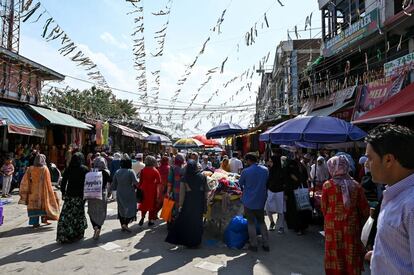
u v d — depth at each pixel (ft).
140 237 24.54
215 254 20.66
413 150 5.60
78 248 21.45
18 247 21.58
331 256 12.94
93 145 71.67
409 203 5.15
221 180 25.58
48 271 17.26
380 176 5.93
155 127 120.16
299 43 72.59
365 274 16.88
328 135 25.35
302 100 65.46
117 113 104.27
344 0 49.83
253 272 17.44
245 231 22.57
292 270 17.79
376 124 36.29
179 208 22.20
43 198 27.66
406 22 36.81
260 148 64.23
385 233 5.40
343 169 13.46
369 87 39.01
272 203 26.48
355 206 13.12
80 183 23.21
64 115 60.39
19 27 52.75
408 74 33.42
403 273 5.04
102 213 23.77
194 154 26.30
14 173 48.06
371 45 45.01
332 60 53.52
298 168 26.66
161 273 17.17
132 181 26.32
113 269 17.67
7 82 51.21
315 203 28.04
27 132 47.70
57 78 62.03
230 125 49.65
